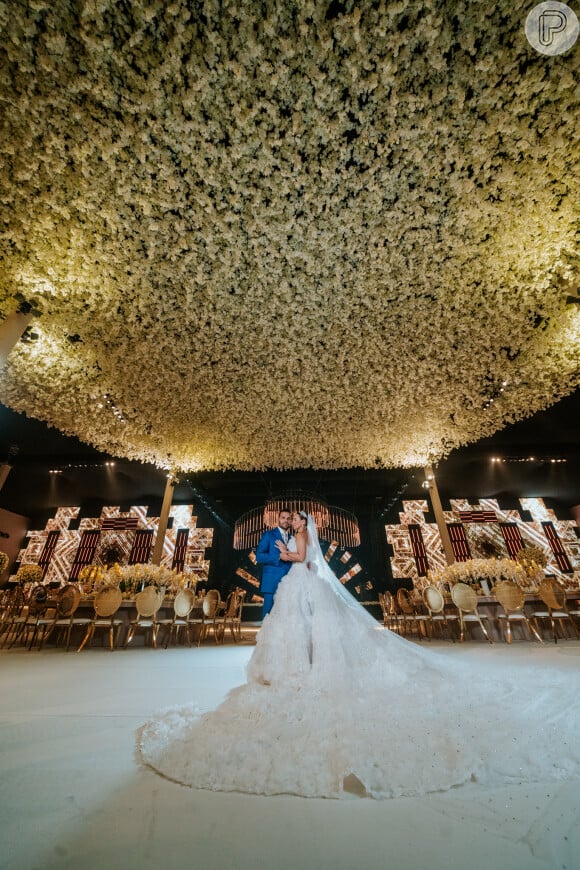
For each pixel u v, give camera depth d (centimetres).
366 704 175
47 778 122
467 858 82
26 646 591
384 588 1437
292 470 1271
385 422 852
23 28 276
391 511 1553
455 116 333
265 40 287
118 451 975
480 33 287
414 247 454
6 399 726
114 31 281
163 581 702
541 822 95
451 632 631
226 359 648
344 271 479
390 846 87
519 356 645
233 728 151
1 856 83
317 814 101
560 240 438
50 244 438
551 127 336
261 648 234
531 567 802
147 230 427
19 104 314
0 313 514
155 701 232
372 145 355
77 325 564
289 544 281
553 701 182
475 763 121
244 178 376
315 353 636
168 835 92
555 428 987
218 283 495
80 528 1517
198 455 1011
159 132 339
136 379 684
